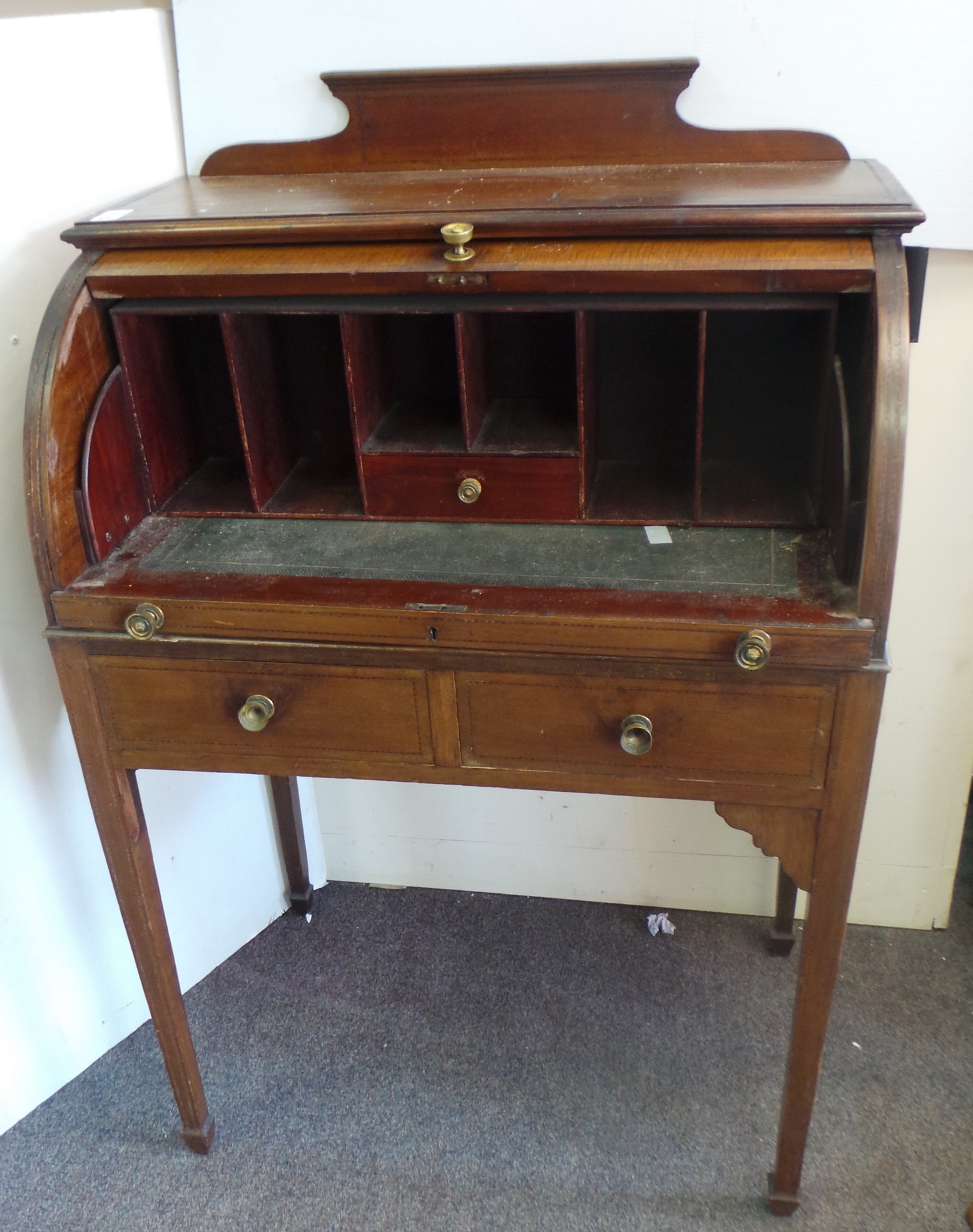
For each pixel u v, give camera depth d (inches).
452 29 53.7
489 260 43.1
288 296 45.6
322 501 52.3
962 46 50.2
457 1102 63.2
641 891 76.6
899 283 39.9
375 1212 57.4
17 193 49.2
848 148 53.3
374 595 44.2
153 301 47.1
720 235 42.6
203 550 48.8
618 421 54.3
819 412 48.2
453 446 48.9
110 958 66.0
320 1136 61.6
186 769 50.0
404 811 76.5
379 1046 66.9
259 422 50.7
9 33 47.3
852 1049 65.1
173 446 53.7
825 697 42.4
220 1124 62.5
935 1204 56.4
